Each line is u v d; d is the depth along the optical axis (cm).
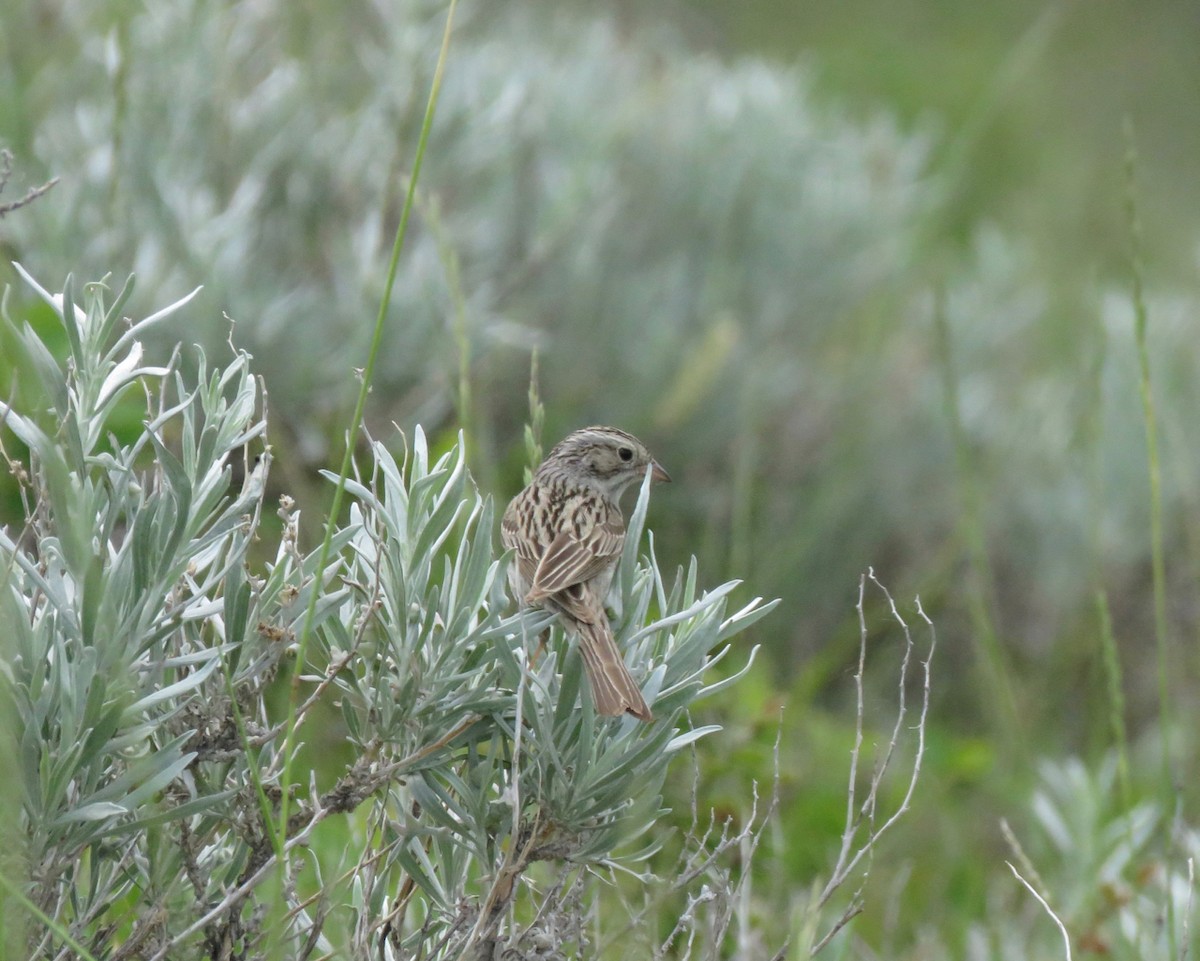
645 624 615
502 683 547
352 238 1248
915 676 1403
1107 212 2395
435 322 1183
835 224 1645
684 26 2564
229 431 501
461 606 520
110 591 469
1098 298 1149
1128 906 852
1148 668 1504
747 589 1230
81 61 1300
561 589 620
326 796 522
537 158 1462
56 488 453
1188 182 2681
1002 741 1240
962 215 2306
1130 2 3139
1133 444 1627
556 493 757
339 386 1166
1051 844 1060
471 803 534
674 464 1447
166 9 1315
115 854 519
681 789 906
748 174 1628
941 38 2984
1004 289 1850
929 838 1103
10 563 460
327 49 1439
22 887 468
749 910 751
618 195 1499
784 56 2700
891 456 1583
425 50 1376
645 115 1591
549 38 1788
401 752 534
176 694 476
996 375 1764
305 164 1302
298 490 980
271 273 1230
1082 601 1559
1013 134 2677
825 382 1577
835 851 1015
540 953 543
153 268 1117
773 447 1509
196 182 1240
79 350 486
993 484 1587
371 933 542
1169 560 1599
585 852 536
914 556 1545
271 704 791
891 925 846
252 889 505
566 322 1430
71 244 1094
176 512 482
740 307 1591
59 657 467
